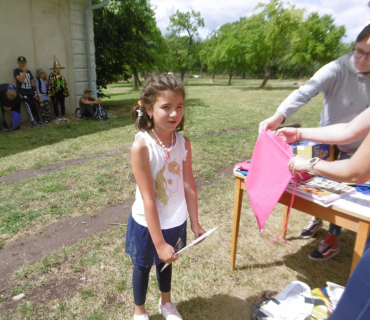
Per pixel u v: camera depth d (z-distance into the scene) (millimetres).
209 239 2592
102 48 10172
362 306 916
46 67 7793
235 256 2184
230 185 3721
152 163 1399
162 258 1367
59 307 1849
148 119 1402
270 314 1568
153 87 1297
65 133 6500
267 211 1577
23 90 6883
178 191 1508
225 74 60625
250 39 24094
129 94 17938
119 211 3068
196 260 2316
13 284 2055
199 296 1970
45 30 7625
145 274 1617
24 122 7605
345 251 2494
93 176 3951
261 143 1636
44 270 2176
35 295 1955
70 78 8414
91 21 8516
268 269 2238
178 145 1514
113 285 2043
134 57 10766
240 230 2748
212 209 3117
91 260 2283
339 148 2129
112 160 4613
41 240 2566
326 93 2023
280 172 1505
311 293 1626
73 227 2766
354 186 1670
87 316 1794
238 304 1904
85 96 8133
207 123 7551
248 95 16547
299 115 8117
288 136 1709
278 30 22797
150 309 1858
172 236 1491
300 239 2641
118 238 2590
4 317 1789
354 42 1773
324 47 22328
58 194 3420
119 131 6648
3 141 5852
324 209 1535
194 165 4391
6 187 3643
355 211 1383
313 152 1896
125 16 10391
